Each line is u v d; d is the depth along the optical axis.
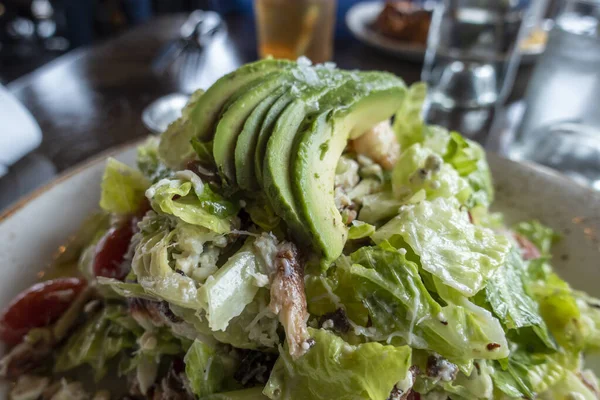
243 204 0.17
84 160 0.35
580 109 0.35
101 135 0.38
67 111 0.41
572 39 0.33
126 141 0.37
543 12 0.50
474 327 0.16
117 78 0.48
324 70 0.19
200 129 0.17
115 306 0.22
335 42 0.55
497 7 0.40
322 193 0.16
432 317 0.16
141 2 0.89
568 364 0.20
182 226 0.16
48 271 0.24
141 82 0.47
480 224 0.21
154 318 0.18
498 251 0.18
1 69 0.83
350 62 0.50
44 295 0.22
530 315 0.18
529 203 0.28
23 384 0.21
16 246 0.24
